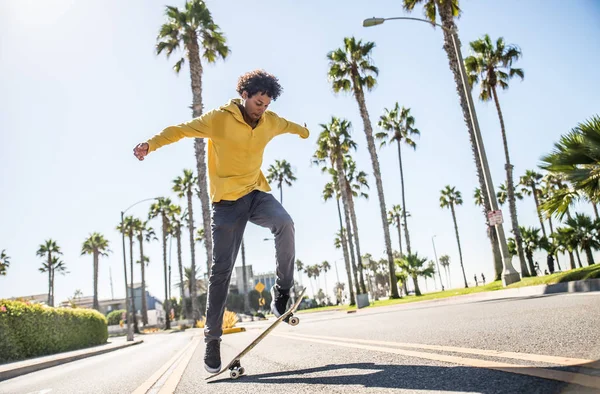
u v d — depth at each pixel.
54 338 18.88
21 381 6.68
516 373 1.75
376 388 1.85
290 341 5.09
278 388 2.18
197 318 41.16
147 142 2.70
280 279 3.05
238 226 2.93
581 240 29.23
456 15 21.61
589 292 7.33
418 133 36.53
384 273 101.38
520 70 25.75
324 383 2.12
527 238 38.41
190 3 22.70
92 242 58.41
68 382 4.77
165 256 54.12
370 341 3.83
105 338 27.62
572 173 9.71
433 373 1.99
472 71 26.45
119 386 3.43
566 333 2.68
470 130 21.03
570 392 1.37
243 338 9.02
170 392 2.56
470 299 13.38
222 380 2.80
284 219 2.88
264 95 2.75
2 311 15.16
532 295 9.71
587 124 9.27
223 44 23.25
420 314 7.64
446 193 58.06
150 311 78.75
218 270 2.91
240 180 2.92
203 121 2.81
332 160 34.47
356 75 28.08
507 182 25.61
